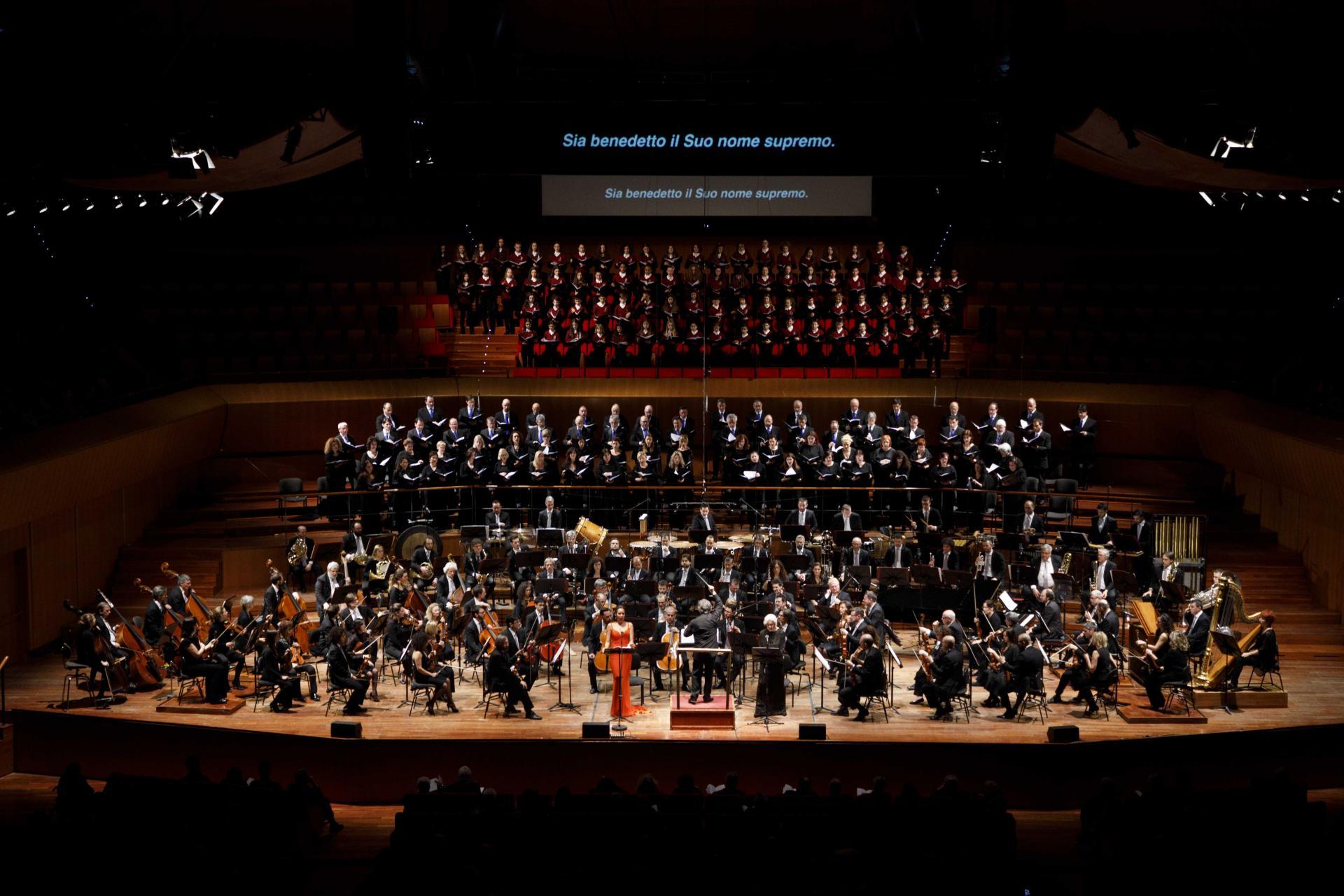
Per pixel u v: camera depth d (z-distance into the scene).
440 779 15.74
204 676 16.86
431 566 20.09
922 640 16.91
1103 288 27.03
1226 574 17.80
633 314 26.80
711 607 17.59
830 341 26.03
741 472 22.77
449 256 27.77
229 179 17.17
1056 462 24.95
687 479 22.91
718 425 23.67
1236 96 16.61
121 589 21.20
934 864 11.05
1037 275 27.70
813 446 22.80
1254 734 16.22
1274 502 22.14
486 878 11.07
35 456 18.72
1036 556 20.20
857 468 22.30
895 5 25.44
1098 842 12.84
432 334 27.14
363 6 15.25
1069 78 15.88
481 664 17.59
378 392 25.55
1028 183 16.02
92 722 16.50
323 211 28.75
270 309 26.59
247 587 21.03
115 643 17.56
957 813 12.15
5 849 11.58
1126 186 28.14
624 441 23.89
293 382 25.33
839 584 18.17
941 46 18.80
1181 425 24.20
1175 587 18.56
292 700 17.22
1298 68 22.88
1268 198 24.84
